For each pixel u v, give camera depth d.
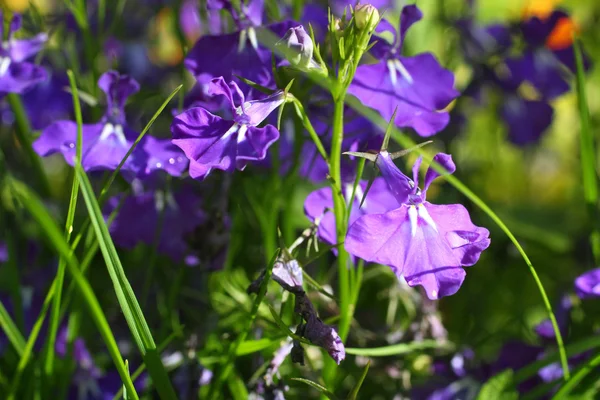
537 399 0.17
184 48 0.19
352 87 0.16
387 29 0.16
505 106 0.24
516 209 0.26
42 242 0.21
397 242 0.14
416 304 0.17
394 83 0.16
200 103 0.17
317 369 0.18
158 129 0.19
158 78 0.26
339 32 0.15
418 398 0.18
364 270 0.19
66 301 0.16
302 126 0.17
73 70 0.20
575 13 0.30
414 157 0.21
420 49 0.25
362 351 0.16
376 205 0.16
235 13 0.16
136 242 0.18
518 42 0.23
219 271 0.19
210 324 0.18
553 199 0.30
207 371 0.17
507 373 0.16
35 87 0.20
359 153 0.14
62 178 0.28
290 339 0.16
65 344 0.18
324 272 0.19
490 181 0.30
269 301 0.17
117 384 0.18
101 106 0.18
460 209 0.14
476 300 0.22
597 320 0.18
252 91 0.16
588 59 0.22
